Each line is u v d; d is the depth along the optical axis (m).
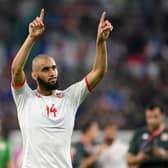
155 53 73.06
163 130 33.16
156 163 32.34
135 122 56.66
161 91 64.75
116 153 40.31
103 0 81.75
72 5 81.31
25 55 22.22
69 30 77.19
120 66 69.31
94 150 40.91
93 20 79.00
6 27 77.50
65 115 22.47
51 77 22.55
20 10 80.38
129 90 63.94
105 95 61.28
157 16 80.38
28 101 22.59
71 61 70.75
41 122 22.22
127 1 81.94
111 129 40.38
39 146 22.08
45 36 74.56
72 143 38.59
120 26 78.56
